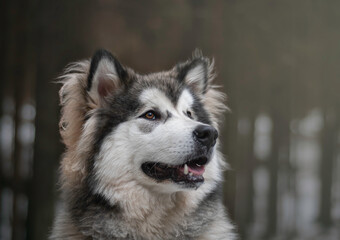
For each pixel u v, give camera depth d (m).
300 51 9.68
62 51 6.46
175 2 7.19
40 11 6.68
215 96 4.52
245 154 10.03
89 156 3.63
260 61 9.13
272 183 10.38
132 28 7.16
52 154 6.33
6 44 7.66
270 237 10.11
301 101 11.10
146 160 3.59
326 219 10.90
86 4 6.71
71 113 3.79
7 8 7.44
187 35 7.18
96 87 3.71
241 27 8.32
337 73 10.47
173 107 3.81
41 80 6.39
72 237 3.59
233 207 7.85
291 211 10.77
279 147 10.40
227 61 7.70
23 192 7.50
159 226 3.60
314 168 15.39
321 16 9.83
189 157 3.53
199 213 3.72
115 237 3.51
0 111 8.20
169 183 3.52
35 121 6.41
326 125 11.23
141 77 4.00
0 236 7.42
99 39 6.90
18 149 7.66
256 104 9.86
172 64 7.21
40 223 6.34
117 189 3.53
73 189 3.68
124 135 3.60
